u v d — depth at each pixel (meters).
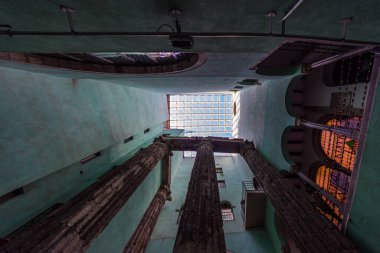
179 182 21.75
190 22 3.22
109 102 11.94
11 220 5.86
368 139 4.63
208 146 13.48
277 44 4.47
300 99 9.91
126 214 11.37
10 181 5.52
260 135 13.03
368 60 6.22
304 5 2.71
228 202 17.55
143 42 4.23
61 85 8.29
